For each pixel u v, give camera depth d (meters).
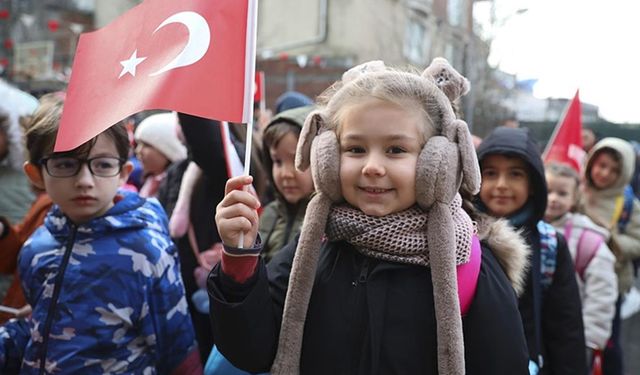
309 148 1.65
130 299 2.09
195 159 3.04
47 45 14.41
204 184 3.16
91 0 18.80
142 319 2.12
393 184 1.51
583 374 2.50
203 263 3.11
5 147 3.12
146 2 1.87
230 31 1.72
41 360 2.07
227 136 2.49
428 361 1.52
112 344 2.07
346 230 1.56
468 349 1.57
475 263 1.59
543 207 2.70
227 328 1.53
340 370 1.54
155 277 2.14
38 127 2.13
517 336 1.56
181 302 2.21
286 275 1.69
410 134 1.52
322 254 1.66
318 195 1.61
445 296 1.47
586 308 3.15
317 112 1.63
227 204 1.54
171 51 1.76
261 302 1.56
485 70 13.73
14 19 16.38
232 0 1.74
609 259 3.21
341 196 1.59
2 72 12.69
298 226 2.85
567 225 3.38
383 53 16.89
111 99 1.80
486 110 13.91
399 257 1.54
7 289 2.95
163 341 2.18
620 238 4.43
